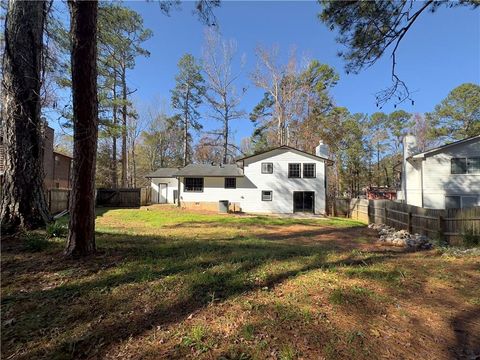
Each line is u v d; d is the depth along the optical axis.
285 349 2.62
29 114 6.34
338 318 3.17
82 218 4.93
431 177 19.25
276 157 23.72
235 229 13.22
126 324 3.00
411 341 2.88
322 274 4.45
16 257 4.79
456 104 34.91
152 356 2.52
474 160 18.61
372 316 3.28
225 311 3.25
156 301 3.47
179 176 23.84
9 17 6.34
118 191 26.39
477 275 4.80
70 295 3.59
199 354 2.55
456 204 18.77
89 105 4.73
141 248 5.79
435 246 8.27
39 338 2.76
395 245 9.05
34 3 6.44
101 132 21.34
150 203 29.55
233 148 36.31
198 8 5.67
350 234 12.42
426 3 7.05
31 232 5.98
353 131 37.09
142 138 42.75
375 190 39.50
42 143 6.66
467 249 7.63
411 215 11.32
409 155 20.92
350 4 7.13
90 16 4.58
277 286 3.97
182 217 17.42
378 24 7.40
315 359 2.53
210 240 8.14
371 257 5.83
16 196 6.14
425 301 3.75
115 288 3.79
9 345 2.66
